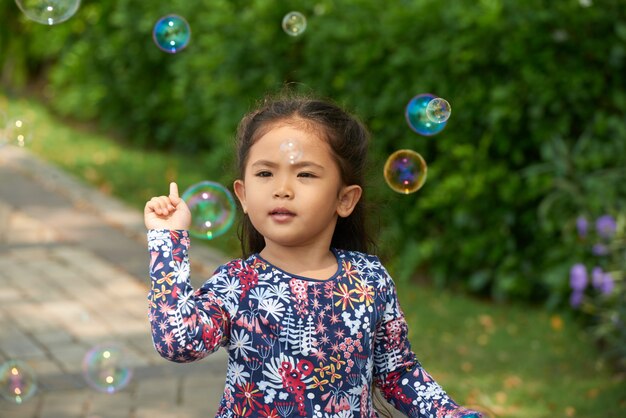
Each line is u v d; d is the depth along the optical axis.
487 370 4.38
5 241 6.30
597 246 4.72
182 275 1.93
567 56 5.20
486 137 5.42
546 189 5.28
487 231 5.54
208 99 7.50
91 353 4.03
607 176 5.07
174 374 4.16
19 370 3.87
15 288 5.38
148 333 4.71
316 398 1.98
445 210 5.66
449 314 5.21
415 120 3.15
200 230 2.68
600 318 4.89
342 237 2.39
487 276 5.55
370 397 2.08
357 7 5.98
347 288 2.06
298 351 1.98
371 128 5.81
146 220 1.99
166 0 8.52
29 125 4.50
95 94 9.83
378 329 2.13
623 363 4.36
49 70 12.16
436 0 5.50
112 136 10.18
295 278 2.03
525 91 5.24
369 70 5.89
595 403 3.97
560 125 5.24
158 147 9.69
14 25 11.92
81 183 7.82
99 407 3.80
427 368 4.37
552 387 4.18
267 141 2.04
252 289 2.00
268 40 6.73
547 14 5.12
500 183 5.44
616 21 5.09
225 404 2.02
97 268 5.80
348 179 2.12
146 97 9.44
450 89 5.47
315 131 2.06
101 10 9.65
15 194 7.50
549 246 5.40
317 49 6.30
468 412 2.06
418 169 3.06
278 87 6.40
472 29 5.31
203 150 9.20
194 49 8.02
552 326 5.05
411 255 5.75
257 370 1.97
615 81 5.22
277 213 2.01
